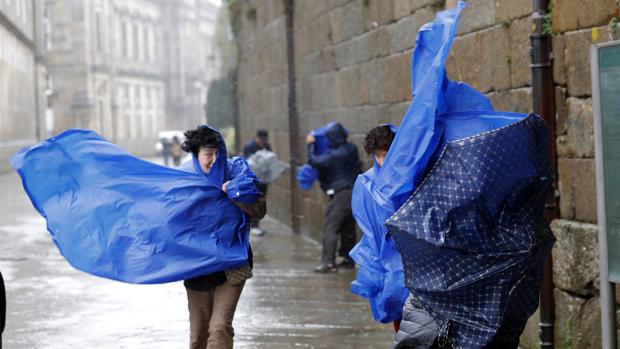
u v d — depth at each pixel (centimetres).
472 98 602
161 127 11725
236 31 2889
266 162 1816
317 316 1033
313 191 1806
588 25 724
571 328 762
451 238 506
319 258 1551
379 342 901
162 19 11881
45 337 928
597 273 726
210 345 643
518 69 840
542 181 519
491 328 505
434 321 528
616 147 579
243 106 2805
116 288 1226
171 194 651
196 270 635
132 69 10656
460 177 510
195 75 12381
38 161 671
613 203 584
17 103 5972
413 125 560
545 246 521
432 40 595
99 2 9600
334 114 1620
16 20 5934
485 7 910
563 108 766
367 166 1406
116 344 897
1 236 1923
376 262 605
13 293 1193
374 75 1364
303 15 1850
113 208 653
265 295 1171
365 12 1396
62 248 651
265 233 1952
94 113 9356
